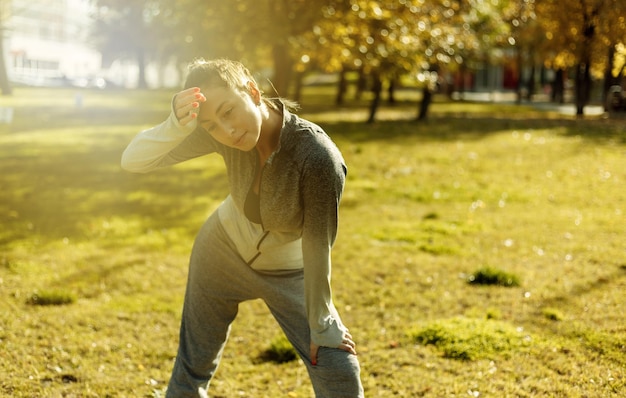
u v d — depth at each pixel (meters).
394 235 8.20
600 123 21.75
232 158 2.75
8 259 6.86
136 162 2.69
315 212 2.61
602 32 25.64
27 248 7.31
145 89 57.59
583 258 7.09
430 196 10.80
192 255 3.10
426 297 5.87
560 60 30.42
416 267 6.80
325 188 2.59
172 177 12.12
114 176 12.07
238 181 2.77
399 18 15.45
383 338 4.92
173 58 54.22
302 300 2.90
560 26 26.33
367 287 6.16
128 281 6.28
